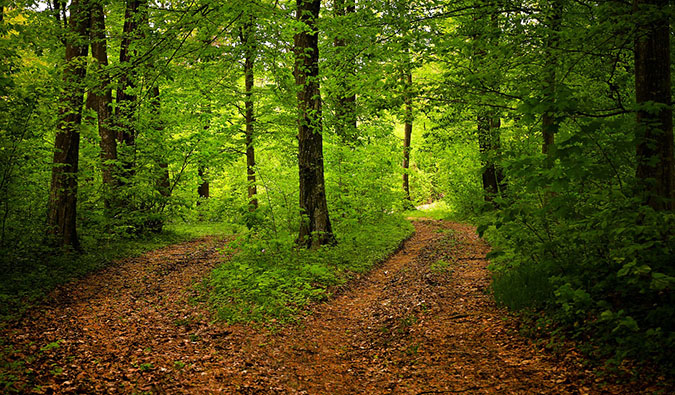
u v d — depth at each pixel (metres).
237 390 5.18
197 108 17.86
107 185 15.30
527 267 7.75
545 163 5.32
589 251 6.18
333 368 6.03
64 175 12.00
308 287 9.10
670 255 4.80
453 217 23.94
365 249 13.59
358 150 16.84
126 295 9.21
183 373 5.52
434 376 5.35
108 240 14.27
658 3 5.48
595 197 5.26
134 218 15.71
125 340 6.54
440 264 11.24
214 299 8.86
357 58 10.64
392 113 9.02
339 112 15.55
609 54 6.75
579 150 5.12
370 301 9.14
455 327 6.80
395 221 20.27
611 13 5.71
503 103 8.41
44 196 13.28
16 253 10.19
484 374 5.17
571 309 5.75
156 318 7.77
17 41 9.45
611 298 5.61
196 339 6.79
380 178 18.00
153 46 9.66
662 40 5.64
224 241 17.02
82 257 11.69
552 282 6.01
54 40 12.12
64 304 8.20
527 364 5.20
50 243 11.61
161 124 17.02
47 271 9.92
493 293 7.92
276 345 6.71
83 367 5.38
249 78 18.02
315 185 12.84
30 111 9.80
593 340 5.21
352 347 6.78
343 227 15.02
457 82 8.23
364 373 5.78
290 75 15.74
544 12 7.43
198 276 11.10
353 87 11.08
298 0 12.71
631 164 5.72
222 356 6.19
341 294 9.58
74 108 11.55
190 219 22.81
